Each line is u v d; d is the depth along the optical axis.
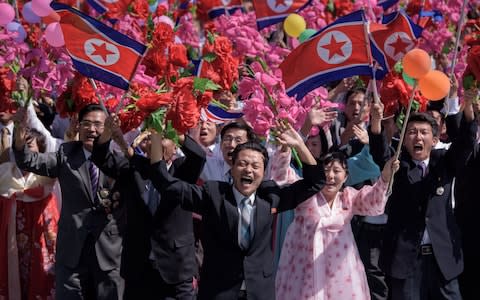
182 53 10.09
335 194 10.32
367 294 10.36
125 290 9.84
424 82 9.70
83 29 9.51
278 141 9.72
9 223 11.59
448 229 10.76
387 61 11.45
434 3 15.48
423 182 10.74
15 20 12.95
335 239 10.22
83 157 10.48
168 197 9.21
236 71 11.09
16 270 11.59
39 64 11.31
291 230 10.40
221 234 9.16
